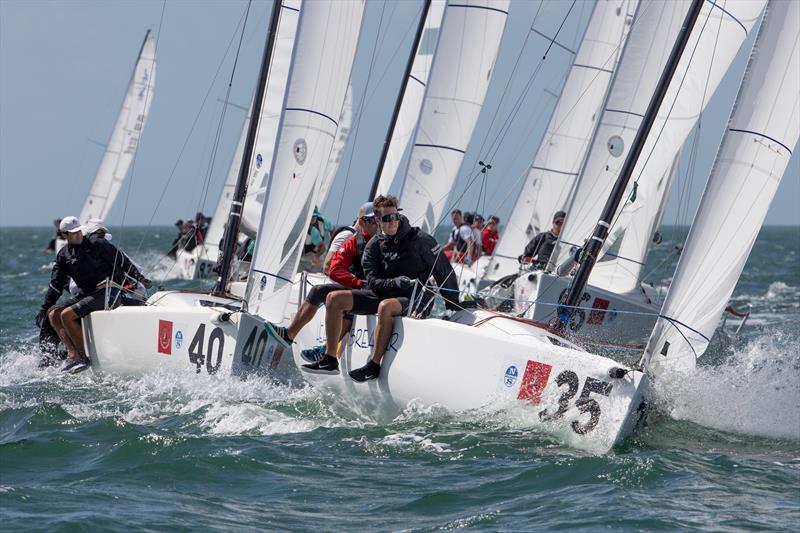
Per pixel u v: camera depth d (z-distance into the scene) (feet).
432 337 83.05
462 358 81.46
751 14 127.03
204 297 107.24
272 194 93.50
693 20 95.61
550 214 186.50
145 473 67.72
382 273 86.38
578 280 95.35
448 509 60.70
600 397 74.59
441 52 155.84
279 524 57.82
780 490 63.67
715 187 76.74
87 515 57.67
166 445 74.02
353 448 74.69
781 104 76.33
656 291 137.18
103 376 104.58
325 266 97.09
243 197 110.83
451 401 81.87
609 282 130.41
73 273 107.24
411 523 58.08
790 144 77.05
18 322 161.89
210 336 93.71
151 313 99.19
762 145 76.18
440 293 90.84
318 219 137.39
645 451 73.51
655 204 130.11
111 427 79.15
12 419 84.84
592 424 74.49
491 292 146.41
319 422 83.82
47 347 111.96
